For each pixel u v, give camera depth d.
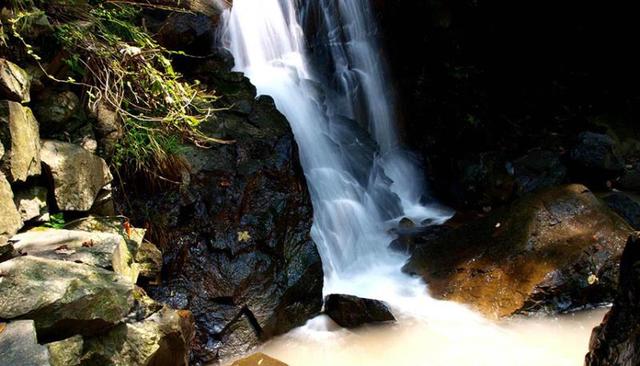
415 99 7.86
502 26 8.52
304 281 4.63
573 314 4.59
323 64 7.24
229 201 4.56
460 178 7.00
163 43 5.13
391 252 5.73
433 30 8.05
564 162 7.23
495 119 7.95
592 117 8.27
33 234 3.14
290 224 4.79
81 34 3.83
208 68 5.49
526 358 4.13
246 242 4.47
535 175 6.91
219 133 4.88
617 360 3.02
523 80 8.59
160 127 4.36
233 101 5.29
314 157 5.95
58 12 3.89
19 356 2.19
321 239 5.38
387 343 4.32
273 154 4.94
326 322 4.55
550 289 4.59
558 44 8.96
